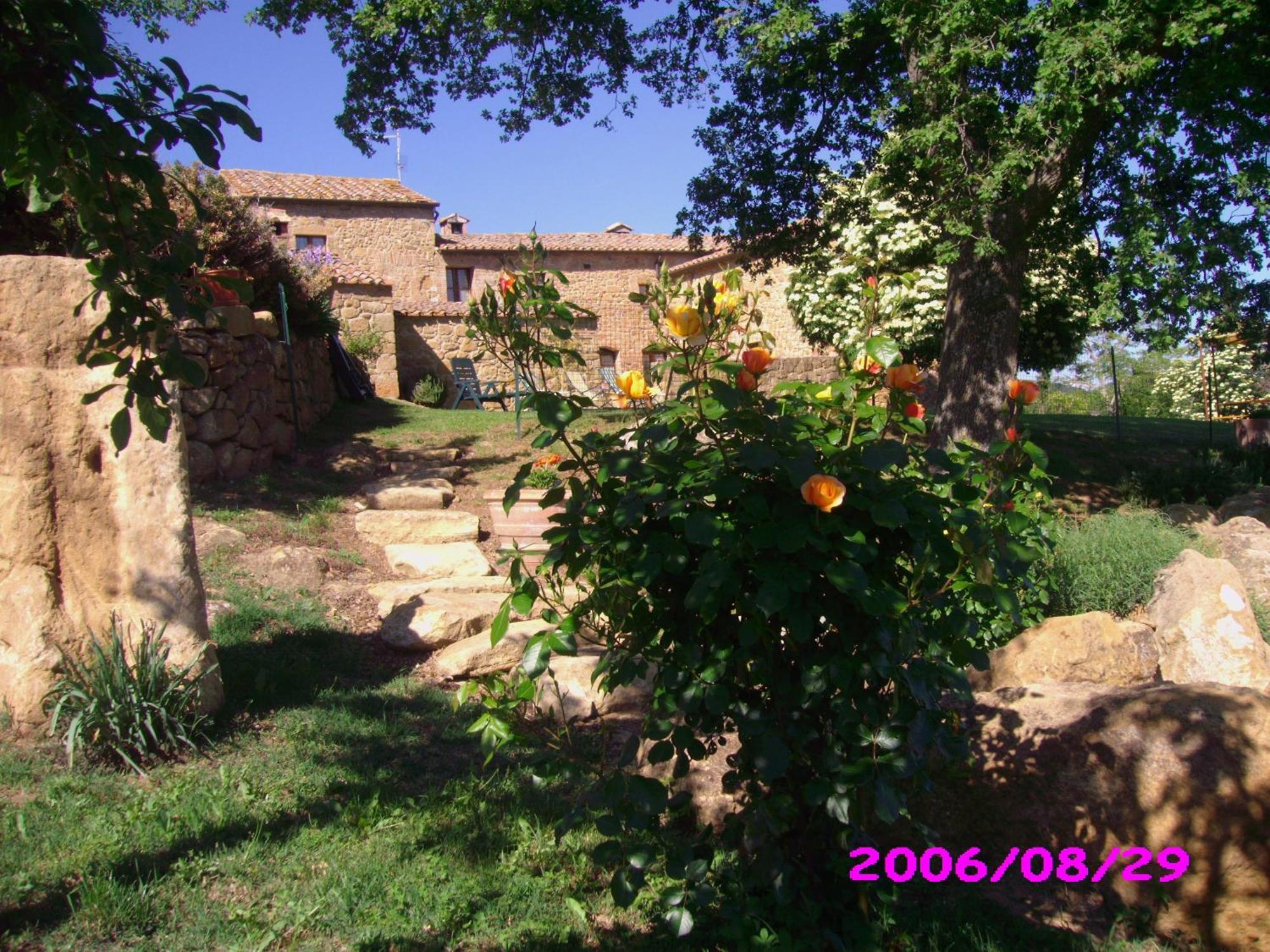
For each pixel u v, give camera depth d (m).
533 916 3.26
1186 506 11.60
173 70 2.35
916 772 2.71
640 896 3.33
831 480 2.29
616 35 13.66
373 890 3.35
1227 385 27.64
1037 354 18.91
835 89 12.77
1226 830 3.02
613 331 28.36
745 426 2.45
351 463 10.76
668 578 2.69
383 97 13.54
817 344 20.61
